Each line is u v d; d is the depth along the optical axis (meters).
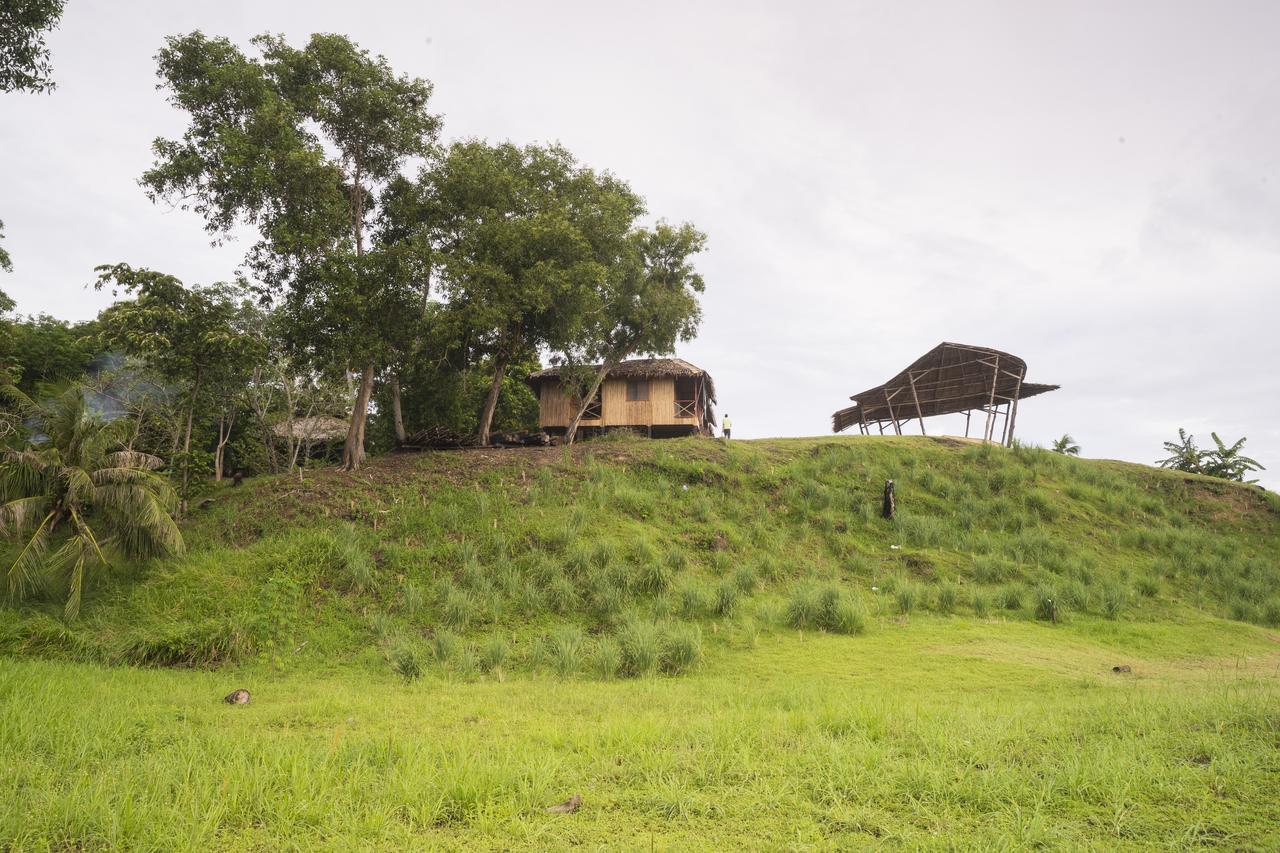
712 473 24.67
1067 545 22.95
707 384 36.75
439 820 4.62
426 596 16.94
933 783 4.93
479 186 22.67
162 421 26.58
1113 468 30.34
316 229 20.50
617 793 5.09
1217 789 4.74
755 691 10.38
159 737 6.96
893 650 13.85
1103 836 4.09
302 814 4.55
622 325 29.62
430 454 24.45
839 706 7.90
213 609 15.68
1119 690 10.19
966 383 33.03
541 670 12.94
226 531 19.27
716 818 4.59
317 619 15.84
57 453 16.52
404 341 22.16
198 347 21.53
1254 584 21.22
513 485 22.17
